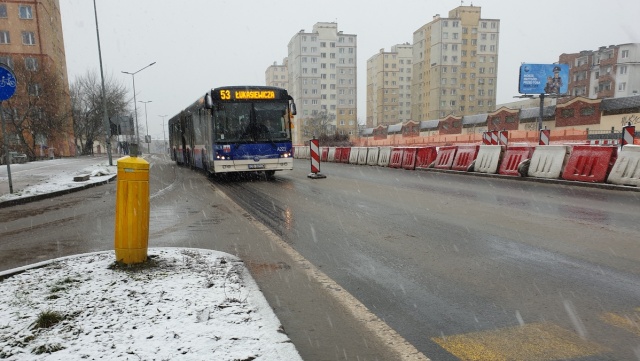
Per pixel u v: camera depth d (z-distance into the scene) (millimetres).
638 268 4234
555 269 4258
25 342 2590
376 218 7148
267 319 2891
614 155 10602
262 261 4695
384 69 124750
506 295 3600
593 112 41688
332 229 6332
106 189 13094
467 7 93812
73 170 20578
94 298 3307
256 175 16672
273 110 14250
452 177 14273
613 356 2584
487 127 53969
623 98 39906
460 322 3098
